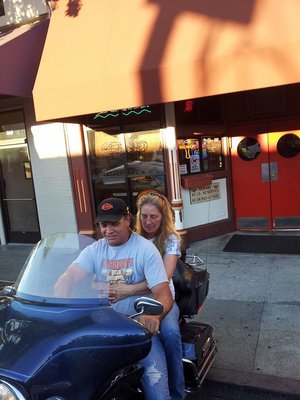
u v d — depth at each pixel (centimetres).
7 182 892
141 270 289
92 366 210
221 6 545
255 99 755
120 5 627
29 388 189
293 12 499
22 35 691
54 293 255
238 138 782
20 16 773
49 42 663
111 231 285
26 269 279
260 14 514
